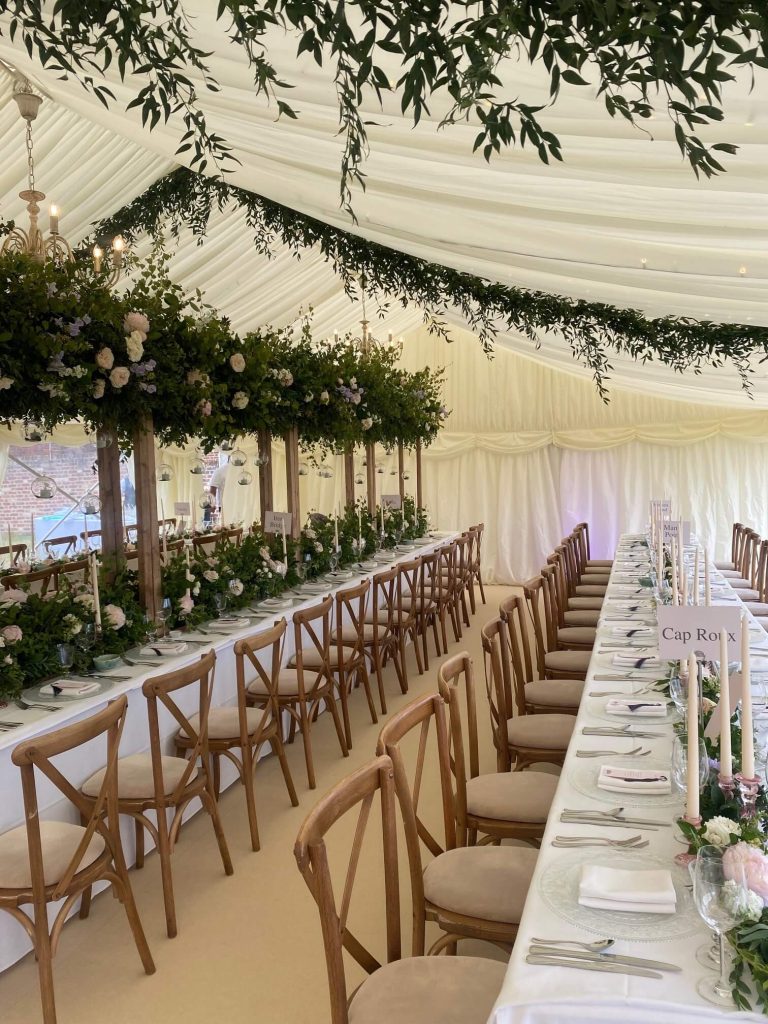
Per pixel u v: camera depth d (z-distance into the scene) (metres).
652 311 5.11
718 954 1.60
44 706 3.39
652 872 1.88
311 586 6.41
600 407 10.98
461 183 3.58
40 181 5.80
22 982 2.93
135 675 3.83
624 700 3.21
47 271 3.81
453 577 8.37
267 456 6.42
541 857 2.01
